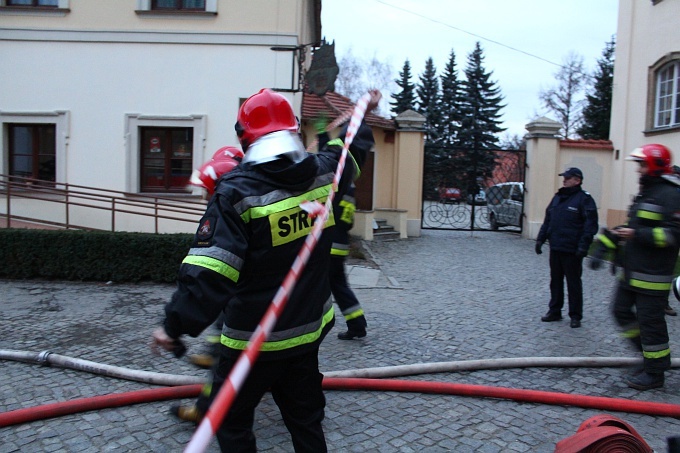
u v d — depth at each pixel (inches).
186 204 432.8
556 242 256.5
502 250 507.8
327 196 109.5
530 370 197.6
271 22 419.2
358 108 127.3
